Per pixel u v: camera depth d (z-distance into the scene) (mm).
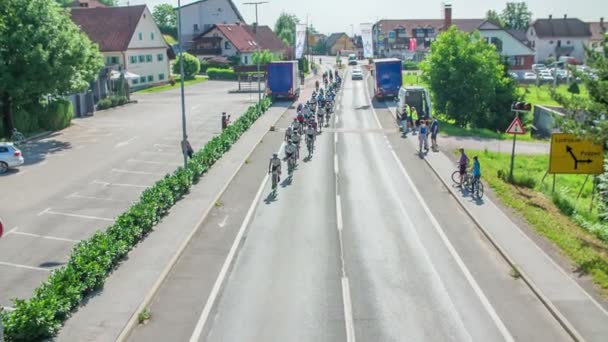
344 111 54125
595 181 25891
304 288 16578
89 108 54781
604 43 20938
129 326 14086
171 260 18359
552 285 16234
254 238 20844
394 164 32469
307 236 20969
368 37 99562
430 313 14977
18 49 37719
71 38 40219
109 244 17984
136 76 69812
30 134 42750
